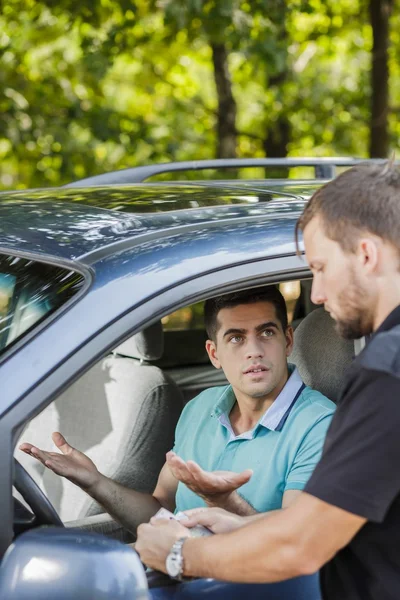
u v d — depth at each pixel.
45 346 1.86
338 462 1.65
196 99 13.56
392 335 1.66
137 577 1.66
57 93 10.69
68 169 10.49
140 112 13.63
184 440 2.61
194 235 2.17
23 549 1.66
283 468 2.36
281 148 12.09
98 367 3.35
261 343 2.40
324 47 12.41
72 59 11.62
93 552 1.65
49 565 1.63
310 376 2.72
